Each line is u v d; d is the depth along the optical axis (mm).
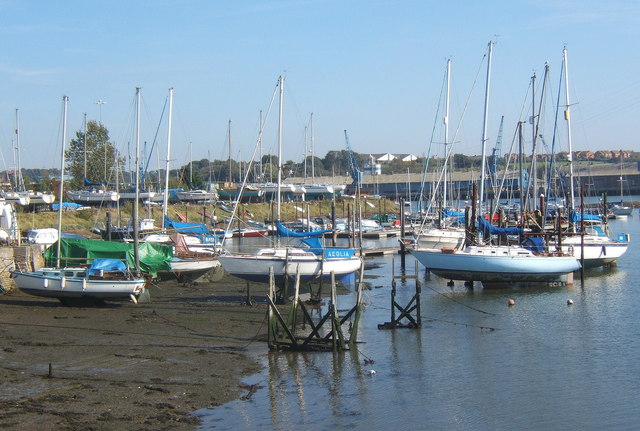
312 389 25672
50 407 22266
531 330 36156
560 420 23078
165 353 29828
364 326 36969
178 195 126125
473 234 55750
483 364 29531
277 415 22906
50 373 25641
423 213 108562
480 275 50062
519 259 49812
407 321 38406
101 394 23812
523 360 30219
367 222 108812
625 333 35438
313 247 46875
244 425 21891
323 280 45656
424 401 24688
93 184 117125
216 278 53844
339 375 27500
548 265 50312
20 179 105938
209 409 23078
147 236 68938
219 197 133875
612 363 29781
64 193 115000
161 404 23125
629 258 69938
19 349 29734
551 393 25734
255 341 32625
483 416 23375
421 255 51156
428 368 28766
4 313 38094
